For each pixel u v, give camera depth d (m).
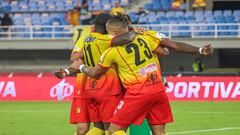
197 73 45.94
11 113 35.09
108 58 16.05
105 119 17.33
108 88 17.22
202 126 28.75
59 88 42.47
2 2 67.00
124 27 16.02
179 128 27.97
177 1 64.50
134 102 15.80
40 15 64.19
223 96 41.34
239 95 41.22
